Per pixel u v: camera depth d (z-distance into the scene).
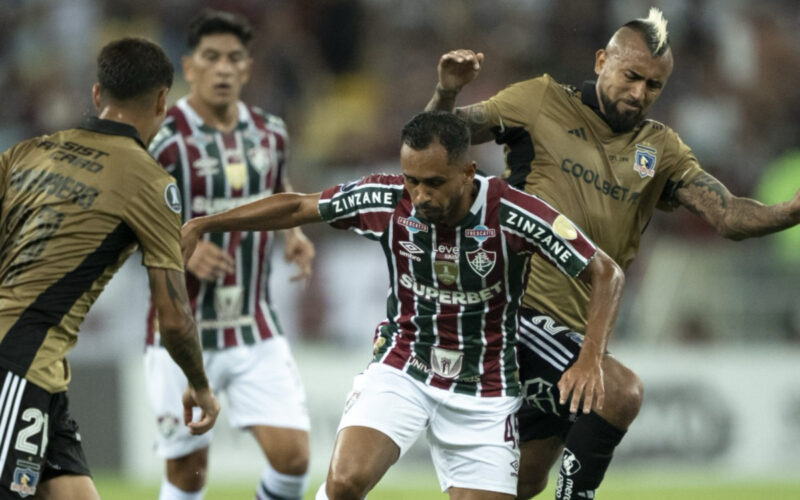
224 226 17.92
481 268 17.16
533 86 19.80
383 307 42.88
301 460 24.19
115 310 40.81
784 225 18.52
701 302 44.78
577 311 19.56
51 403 16.44
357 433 17.27
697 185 19.64
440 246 17.16
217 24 24.58
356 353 40.12
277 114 53.59
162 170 16.83
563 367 18.78
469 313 17.48
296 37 56.50
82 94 53.28
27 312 16.12
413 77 55.69
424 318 17.67
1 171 16.91
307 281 25.80
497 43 56.66
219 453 38.12
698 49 58.47
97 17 56.12
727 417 42.44
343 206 17.62
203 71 24.59
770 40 60.09
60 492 16.97
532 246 17.12
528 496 20.67
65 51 54.91
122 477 37.97
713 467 42.03
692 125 56.00
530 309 19.42
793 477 41.78
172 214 16.69
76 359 38.22
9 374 15.89
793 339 44.84
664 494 36.16
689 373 42.38
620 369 18.58
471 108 19.56
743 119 57.50
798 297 44.97
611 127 19.47
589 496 18.78
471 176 16.61
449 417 17.89
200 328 24.28
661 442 41.69
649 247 46.03
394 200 17.30
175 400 24.02
